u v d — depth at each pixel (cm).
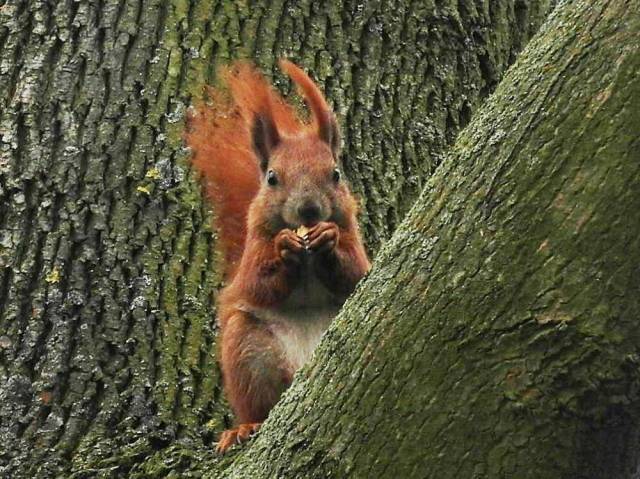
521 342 605
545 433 604
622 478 633
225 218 1001
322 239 912
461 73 1122
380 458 624
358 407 635
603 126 603
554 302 598
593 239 596
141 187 979
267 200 953
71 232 953
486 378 611
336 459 634
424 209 656
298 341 937
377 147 1054
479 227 627
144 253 956
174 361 917
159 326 930
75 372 895
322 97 998
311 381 662
